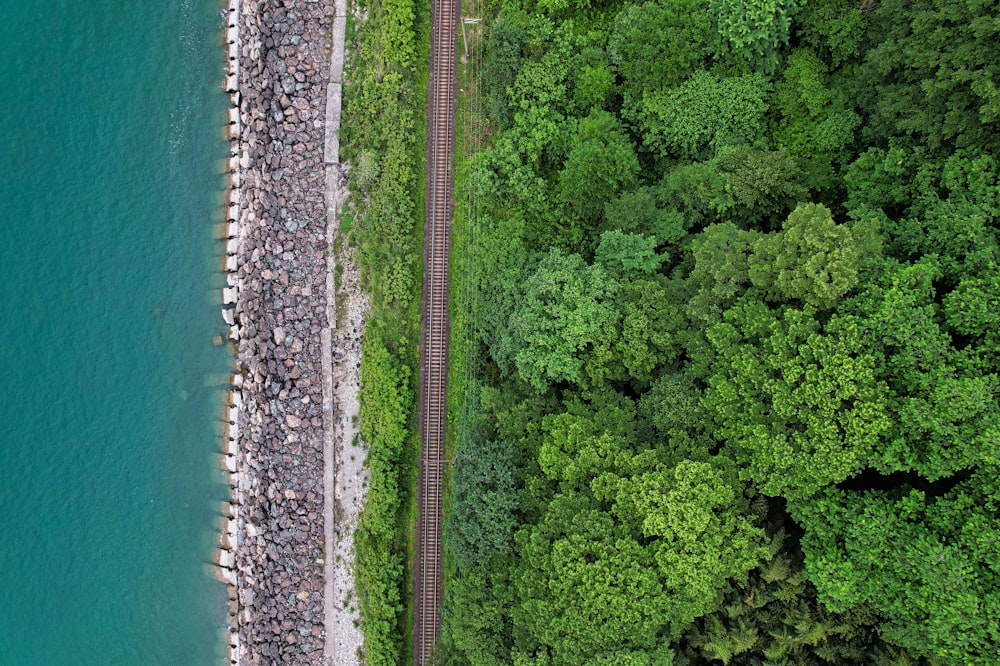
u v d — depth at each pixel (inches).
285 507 2042.3
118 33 2185.0
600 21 1969.7
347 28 2057.1
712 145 1849.2
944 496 1362.0
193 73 2167.8
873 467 1397.6
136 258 2170.3
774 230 1796.3
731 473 1514.5
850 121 1758.1
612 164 1846.7
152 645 2146.9
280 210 2070.6
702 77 1830.7
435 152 2016.5
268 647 2053.4
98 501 2162.9
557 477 1611.7
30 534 2164.1
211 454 2146.9
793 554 1546.5
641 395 1684.3
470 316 1943.9
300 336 2049.7
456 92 2018.9
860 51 1775.3
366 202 2025.1
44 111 2182.6
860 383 1359.5
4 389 2161.7
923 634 1395.2
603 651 1488.7
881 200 1642.5
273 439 2053.4
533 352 1717.5
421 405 1990.7
